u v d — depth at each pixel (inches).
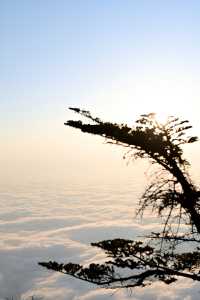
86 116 225.5
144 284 280.2
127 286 282.5
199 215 235.5
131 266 282.5
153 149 221.5
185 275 270.2
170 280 277.0
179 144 223.6
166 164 233.8
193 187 232.4
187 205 232.4
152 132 220.5
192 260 285.1
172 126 226.5
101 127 215.6
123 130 216.7
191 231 244.2
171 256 274.4
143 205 234.4
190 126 220.8
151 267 277.0
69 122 223.5
